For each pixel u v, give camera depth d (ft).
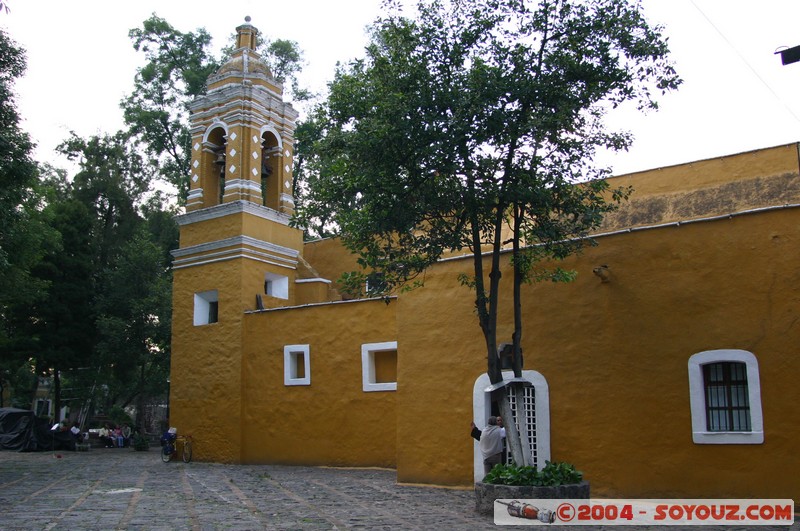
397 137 38.17
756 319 39.24
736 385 39.99
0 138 54.85
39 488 50.60
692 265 41.68
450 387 49.93
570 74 39.14
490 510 36.68
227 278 78.28
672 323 41.81
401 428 51.96
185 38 125.49
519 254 42.29
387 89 39.99
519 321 40.40
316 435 69.21
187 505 40.93
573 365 44.86
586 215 40.32
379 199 40.19
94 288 115.96
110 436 112.37
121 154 127.54
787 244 38.93
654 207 59.36
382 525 33.78
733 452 38.81
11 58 57.26
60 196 128.57
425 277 51.34
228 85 83.92
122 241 122.52
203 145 84.99
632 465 41.86
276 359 73.26
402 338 52.90
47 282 96.73
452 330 50.44
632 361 42.78
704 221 41.63
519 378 39.81
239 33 90.07
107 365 114.73
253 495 45.98
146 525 33.47
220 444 75.41
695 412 40.22
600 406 43.47
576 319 45.19
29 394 166.20
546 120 36.60
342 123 41.29
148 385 126.00
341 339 69.05
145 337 110.52
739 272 40.14
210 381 77.46
